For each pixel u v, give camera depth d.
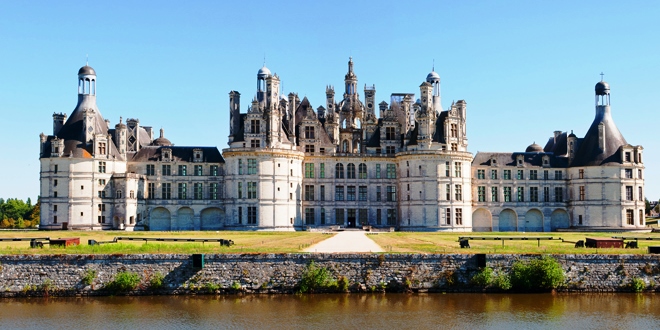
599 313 61.94
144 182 145.62
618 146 149.00
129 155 148.38
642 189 148.62
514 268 70.69
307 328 57.06
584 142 153.62
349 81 165.38
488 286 70.12
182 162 147.88
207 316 60.88
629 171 147.50
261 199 139.12
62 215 136.75
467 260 70.69
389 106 163.38
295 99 165.38
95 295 69.12
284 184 141.62
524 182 155.00
